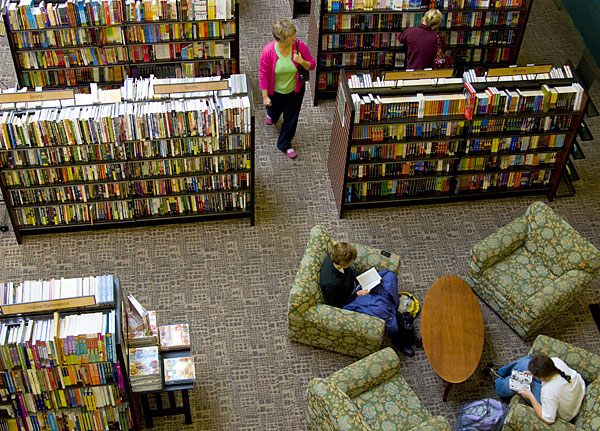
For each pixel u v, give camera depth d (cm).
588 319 724
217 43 860
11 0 796
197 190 764
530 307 666
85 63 850
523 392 599
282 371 670
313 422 600
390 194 816
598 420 559
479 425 609
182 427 627
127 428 601
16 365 530
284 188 834
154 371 577
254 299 727
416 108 734
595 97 965
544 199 844
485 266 711
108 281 554
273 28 758
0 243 765
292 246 777
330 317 644
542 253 714
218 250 768
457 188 820
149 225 788
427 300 674
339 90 763
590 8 852
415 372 672
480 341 647
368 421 589
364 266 699
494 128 770
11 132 668
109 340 525
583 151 897
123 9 802
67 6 788
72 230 777
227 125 704
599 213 831
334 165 816
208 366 671
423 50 807
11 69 955
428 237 795
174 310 714
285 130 845
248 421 635
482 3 890
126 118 679
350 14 866
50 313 539
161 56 859
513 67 753
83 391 561
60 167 712
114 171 728
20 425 580
